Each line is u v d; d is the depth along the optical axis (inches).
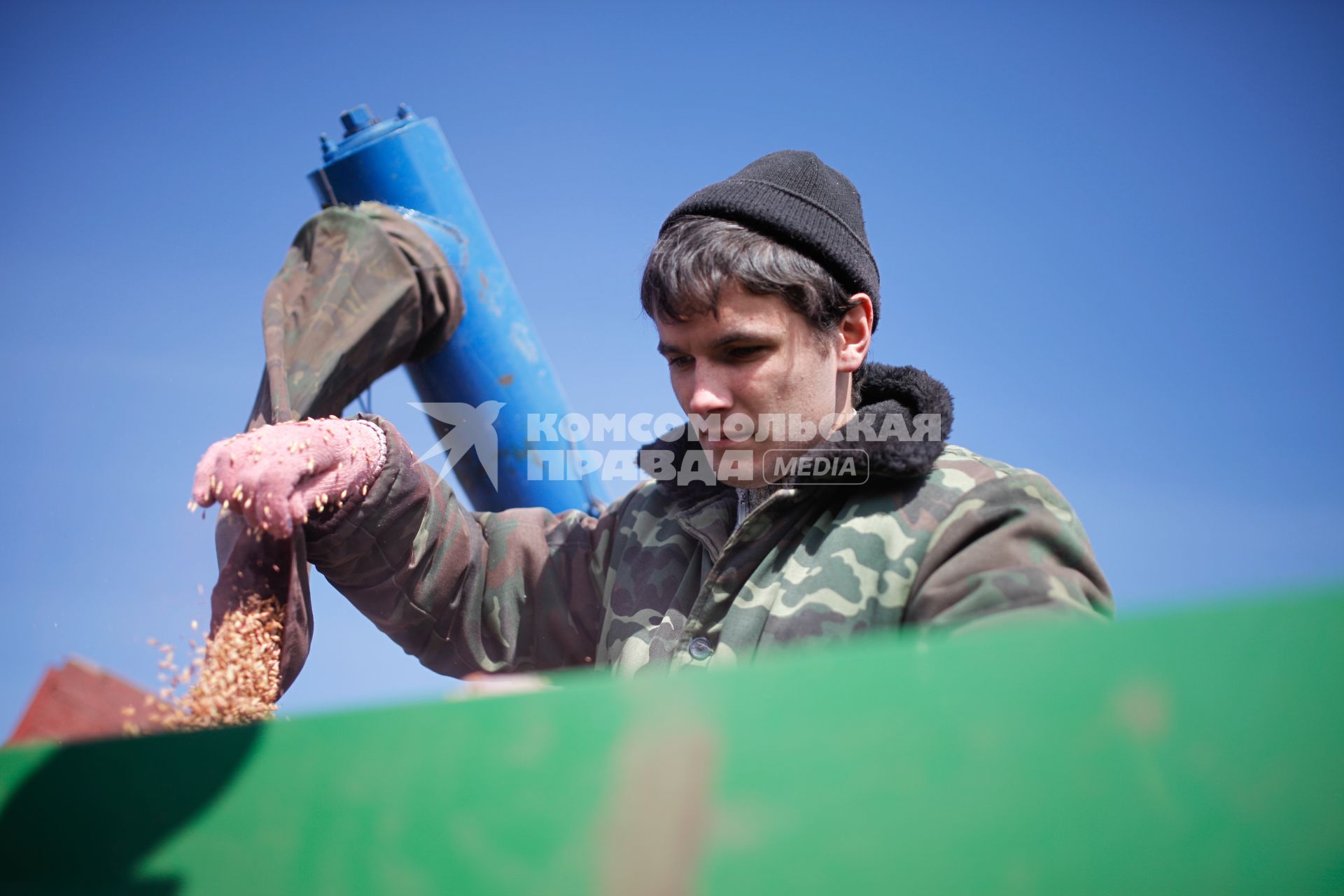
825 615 48.6
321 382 60.1
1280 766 24.3
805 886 24.2
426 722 27.6
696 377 53.1
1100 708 24.8
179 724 42.4
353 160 70.1
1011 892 23.9
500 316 71.1
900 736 24.9
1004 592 43.1
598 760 25.9
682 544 59.4
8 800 30.4
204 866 28.4
